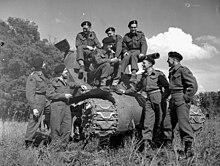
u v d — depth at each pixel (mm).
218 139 5969
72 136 6027
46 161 4633
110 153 5496
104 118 5391
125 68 6984
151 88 5859
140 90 6324
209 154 4848
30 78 5797
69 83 6098
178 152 5402
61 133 5824
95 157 5168
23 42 22797
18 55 21016
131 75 6812
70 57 7266
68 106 5871
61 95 5668
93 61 6656
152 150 5656
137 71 6891
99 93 5816
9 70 20812
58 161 4746
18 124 8703
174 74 5531
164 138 5930
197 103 7254
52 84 5805
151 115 5852
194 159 4785
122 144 6289
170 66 5742
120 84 6867
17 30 23188
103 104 5547
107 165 4848
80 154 5062
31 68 21078
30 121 5766
